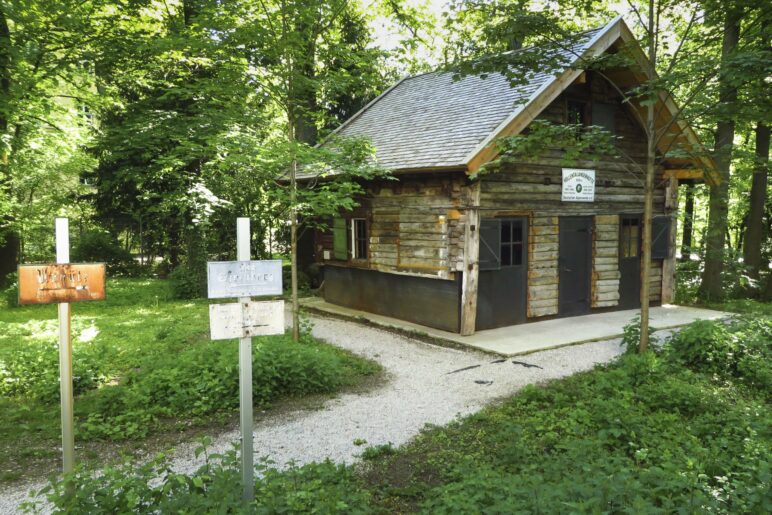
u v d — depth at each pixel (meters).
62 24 9.70
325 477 3.96
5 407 6.29
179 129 9.27
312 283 17.44
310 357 7.09
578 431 5.06
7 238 15.74
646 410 5.61
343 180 9.73
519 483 3.62
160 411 6.06
